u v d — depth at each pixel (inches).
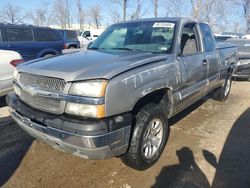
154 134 138.5
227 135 183.5
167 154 153.4
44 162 142.2
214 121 210.7
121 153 118.0
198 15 778.2
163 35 160.1
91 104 105.0
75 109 107.3
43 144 160.7
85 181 127.4
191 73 164.4
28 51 389.4
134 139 124.5
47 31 422.6
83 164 140.9
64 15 1378.0
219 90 254.2
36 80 119.4
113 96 108.3
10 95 139.2
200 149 161.0
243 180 131.6
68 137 107.2
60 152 151.9
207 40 199.3
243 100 280.7
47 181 126.8
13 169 135.6
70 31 538.9
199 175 134.4
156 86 130.0
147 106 131.6
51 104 113.9
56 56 147.3
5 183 124.7
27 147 157.5
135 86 117.4
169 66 141.3
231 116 224.7
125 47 163.9
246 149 163.0
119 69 114.6
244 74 382.9
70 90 108.6
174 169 138.9
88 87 106.4
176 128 192.4
